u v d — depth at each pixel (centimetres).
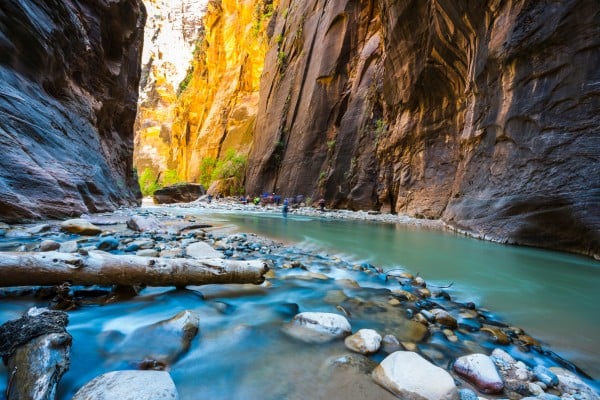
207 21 5300
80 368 194
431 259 604
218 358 221
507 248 720
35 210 675
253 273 377
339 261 562
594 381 226
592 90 644
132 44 1914
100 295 313
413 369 201
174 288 347
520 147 803
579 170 648
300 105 2836
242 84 4544
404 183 1769
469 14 1105
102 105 1459
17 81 820
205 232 805
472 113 1127
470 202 991
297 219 1412
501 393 204
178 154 6391
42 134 831
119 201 1378
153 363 206
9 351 181
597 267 546
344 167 2194
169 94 8200
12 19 822
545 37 743
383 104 2017
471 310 350
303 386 195
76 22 1167
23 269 268
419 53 1571
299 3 3212
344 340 256
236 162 3700
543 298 396
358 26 2414
